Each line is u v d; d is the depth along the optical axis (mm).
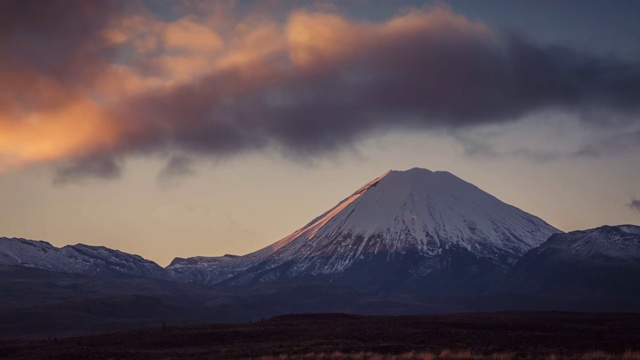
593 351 73125
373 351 78312
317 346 83500
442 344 84250
